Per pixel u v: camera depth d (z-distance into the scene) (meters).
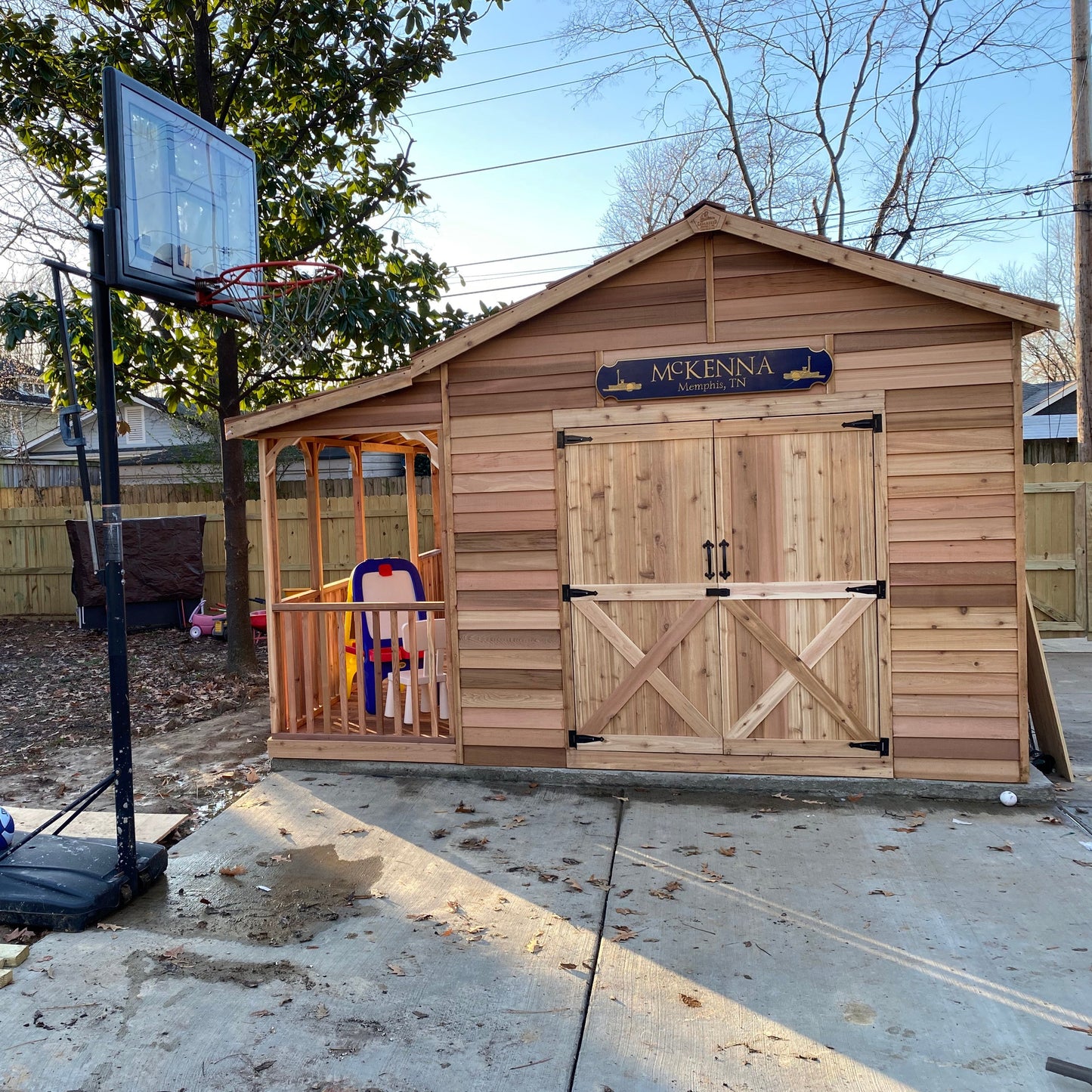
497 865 4.63
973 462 5.27
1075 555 10.02
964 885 4.26
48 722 7.77
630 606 5.77
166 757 6.71
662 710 5.75
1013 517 5.24
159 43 8.98
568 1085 2.93
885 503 5.39
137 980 3.62
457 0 9.09
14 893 4.08
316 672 7.30
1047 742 5.88
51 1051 3.17
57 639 11.41
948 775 5.40
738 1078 2.94
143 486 15.93
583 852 4.77
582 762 5.88
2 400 19.91
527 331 5.83
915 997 3.37
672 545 5.68
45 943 3.93
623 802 5.50
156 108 5.16
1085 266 11.05
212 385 9.98
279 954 3.80
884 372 5.35
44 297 9.26
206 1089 2.96
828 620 5.50
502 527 5.94
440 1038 3.20
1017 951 3.67
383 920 4.07
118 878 4.25
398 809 5.48
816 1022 3.23
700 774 5.69
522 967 3.65
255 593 12.05
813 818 5.14
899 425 5.35
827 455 5.45
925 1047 3.08
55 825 5.21
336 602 7.66
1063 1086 2.86
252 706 8.22
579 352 5.76
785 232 5.27
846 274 5.36
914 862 4.52
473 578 6.00
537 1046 3.14
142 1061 3.11
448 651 6.06
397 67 9.14
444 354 5.82
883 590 5.42
